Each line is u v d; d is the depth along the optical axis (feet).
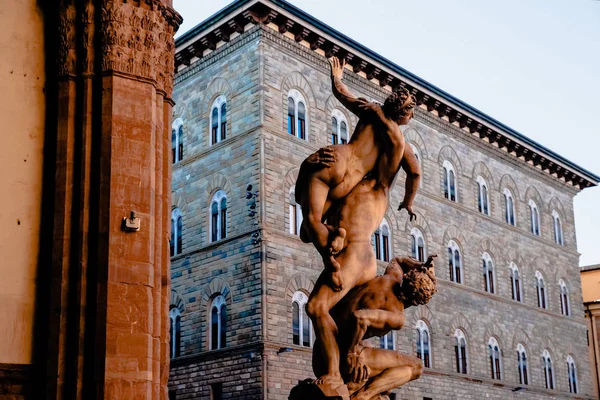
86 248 44.29
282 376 137.90
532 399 198.18
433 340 173.27
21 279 44.19
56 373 42.47
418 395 165.68
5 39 46.98
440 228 182.39
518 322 200.34
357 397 28.35
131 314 43.57
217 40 159.43
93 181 45.32
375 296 29.12
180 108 166.61
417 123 182.91
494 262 197.77
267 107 149.18
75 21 47.42
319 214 29.53
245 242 144.15
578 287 229.45
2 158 45.29
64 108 46.32
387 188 30.66
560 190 231.09
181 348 151.74
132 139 46.24
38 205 45.55
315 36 158.10
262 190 144.15
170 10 50.52
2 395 42.34
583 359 223.10
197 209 156.25
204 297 149.59
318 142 157.17
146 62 47.93
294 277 144.46
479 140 200.34
